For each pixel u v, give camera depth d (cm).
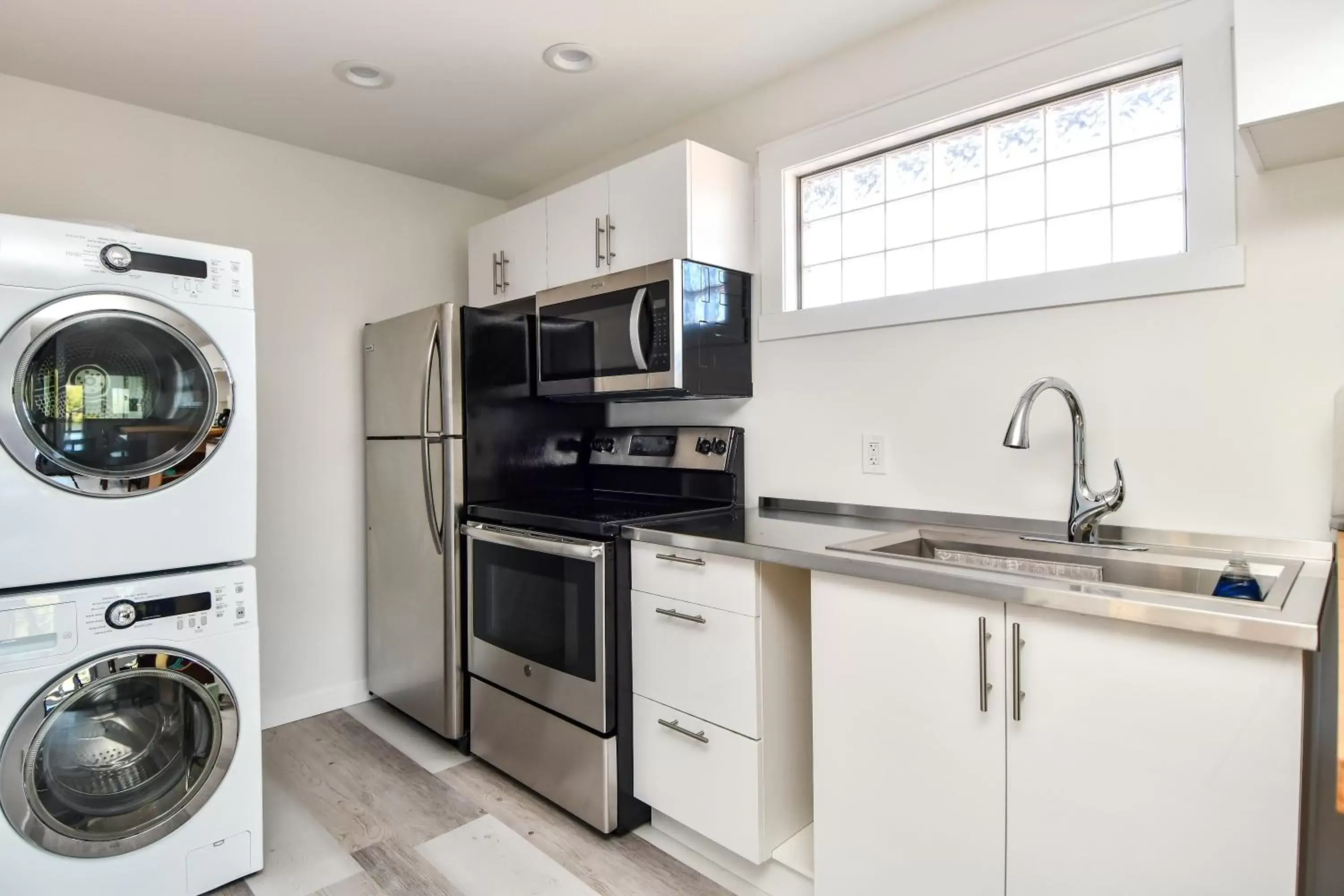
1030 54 181
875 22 204
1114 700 115
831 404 222
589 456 292
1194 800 108
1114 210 176
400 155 300
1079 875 120
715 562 176
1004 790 128
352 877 186
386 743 268
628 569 201
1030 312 180
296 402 289
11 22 198
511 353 270
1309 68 116
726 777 176
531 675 222
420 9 196
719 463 243
